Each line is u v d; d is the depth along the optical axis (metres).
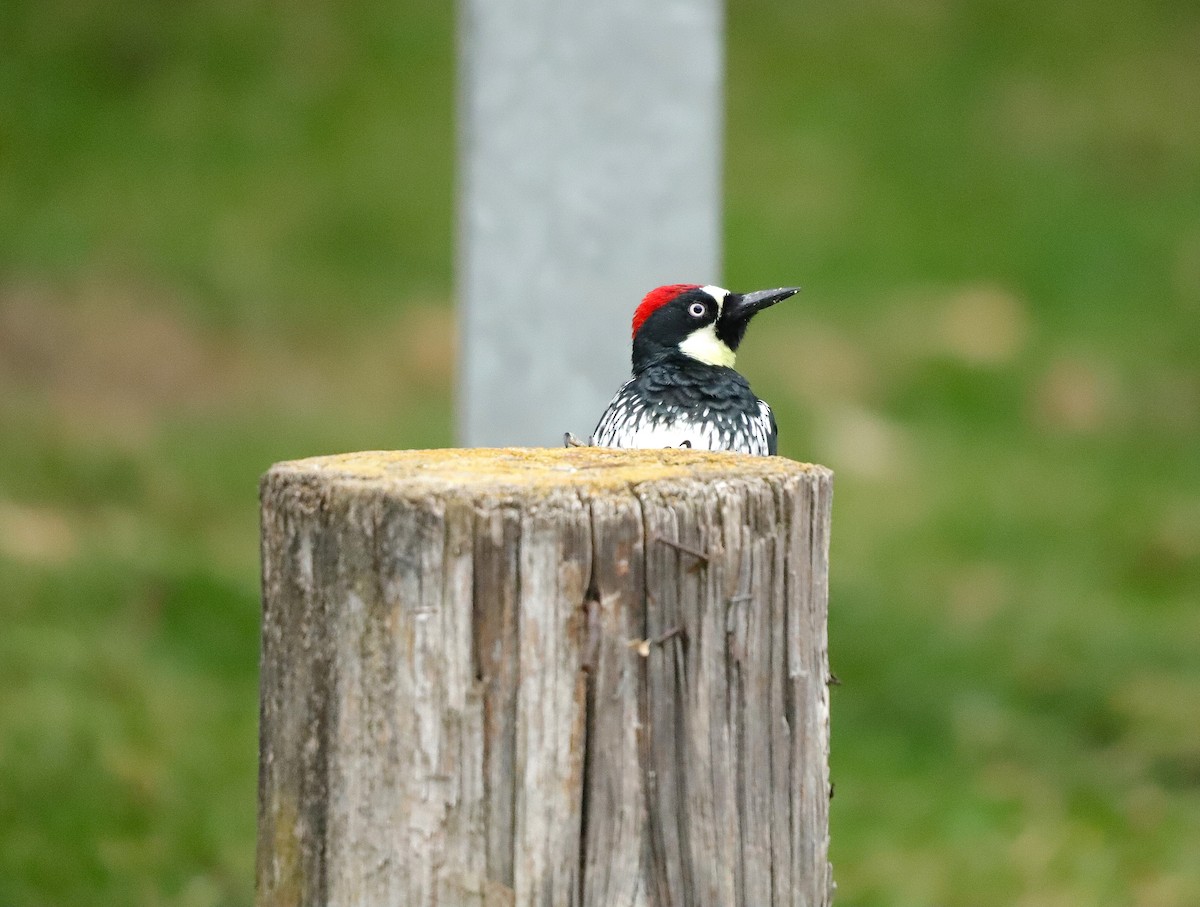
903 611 13.95
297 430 17.73
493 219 8.12
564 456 4.28
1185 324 23.25
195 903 8.32
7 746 9.66
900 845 9.86
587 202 8.11
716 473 3.95
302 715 3.88
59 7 27.78
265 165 24.89
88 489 15.21
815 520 4.06
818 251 23.95
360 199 24.17
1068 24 30.33
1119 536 16.91
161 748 10.05
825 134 26.83
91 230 22.28
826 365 20.89
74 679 10.79
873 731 11.84
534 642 3.72
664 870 3.82
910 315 22.58
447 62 27.56
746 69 28.09
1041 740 11.84
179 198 23.73
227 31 27.72
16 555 12.93
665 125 8.09
